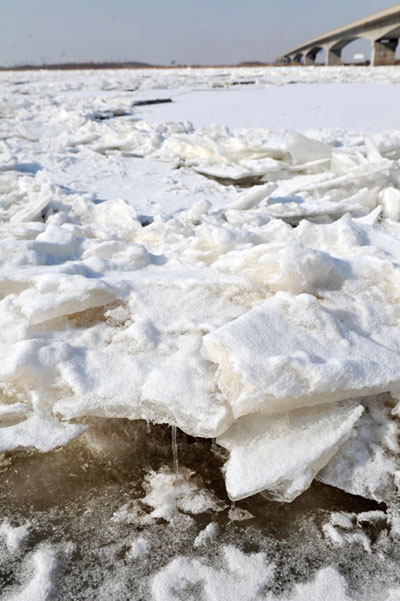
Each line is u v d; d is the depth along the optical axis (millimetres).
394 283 3010
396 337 2666
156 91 28766
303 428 2197
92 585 1781
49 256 3590
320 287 2971
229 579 1790
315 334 2463
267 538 1945
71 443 2381
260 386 2096
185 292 2885
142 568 1838
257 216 5297
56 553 1892
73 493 2150
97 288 2766
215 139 10242
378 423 2357
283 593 1748
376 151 7133
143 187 7664
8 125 14266
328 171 7738
